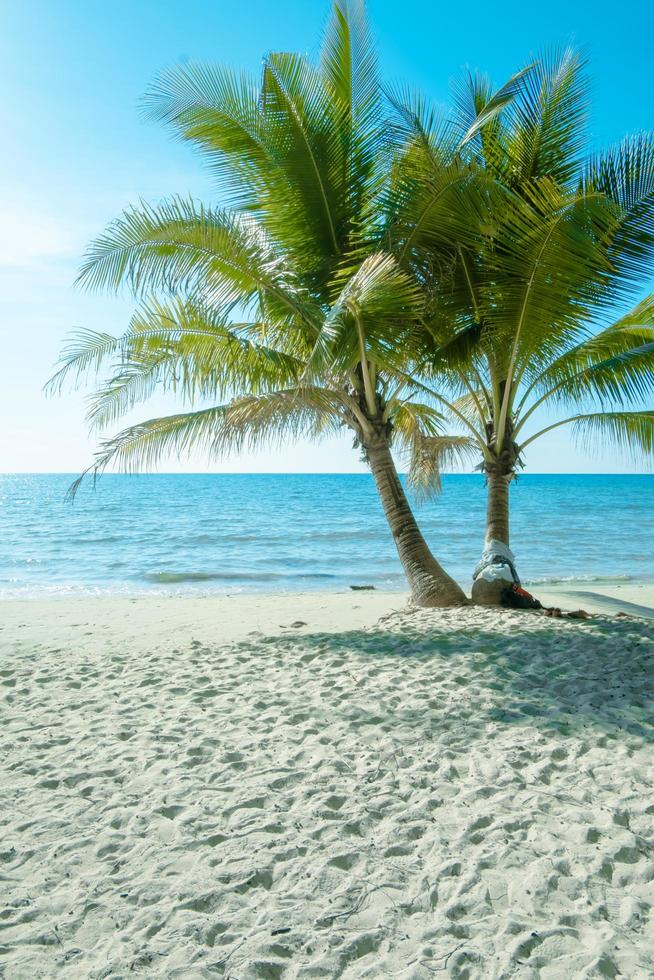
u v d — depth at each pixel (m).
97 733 4.46
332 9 8.36
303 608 10.74
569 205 6.66
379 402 9.12
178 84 7.77
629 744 3.95
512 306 7.84
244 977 2.18
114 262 7.36
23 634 8.57
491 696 4.85
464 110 8.88
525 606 8.48
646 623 7.26
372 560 20.80
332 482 122.50
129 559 21.03
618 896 2.55
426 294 8.27
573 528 31.45
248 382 8.73
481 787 3.43
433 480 11.88
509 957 2.23
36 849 3.00
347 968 2.22
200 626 9.05
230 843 3.01
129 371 8.44
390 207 7.97
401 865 2.80
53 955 2.31
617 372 8.27
